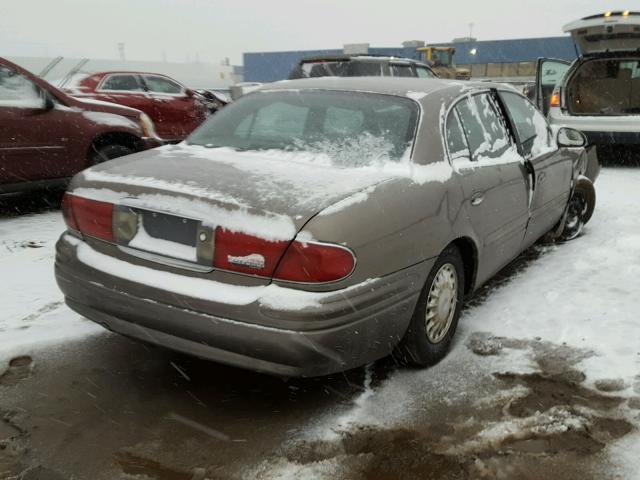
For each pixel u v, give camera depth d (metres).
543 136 4.53
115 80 9.70
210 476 2.29
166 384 2.92
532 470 2.33
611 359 3.13
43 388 2.86
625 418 2.64
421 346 2.95
